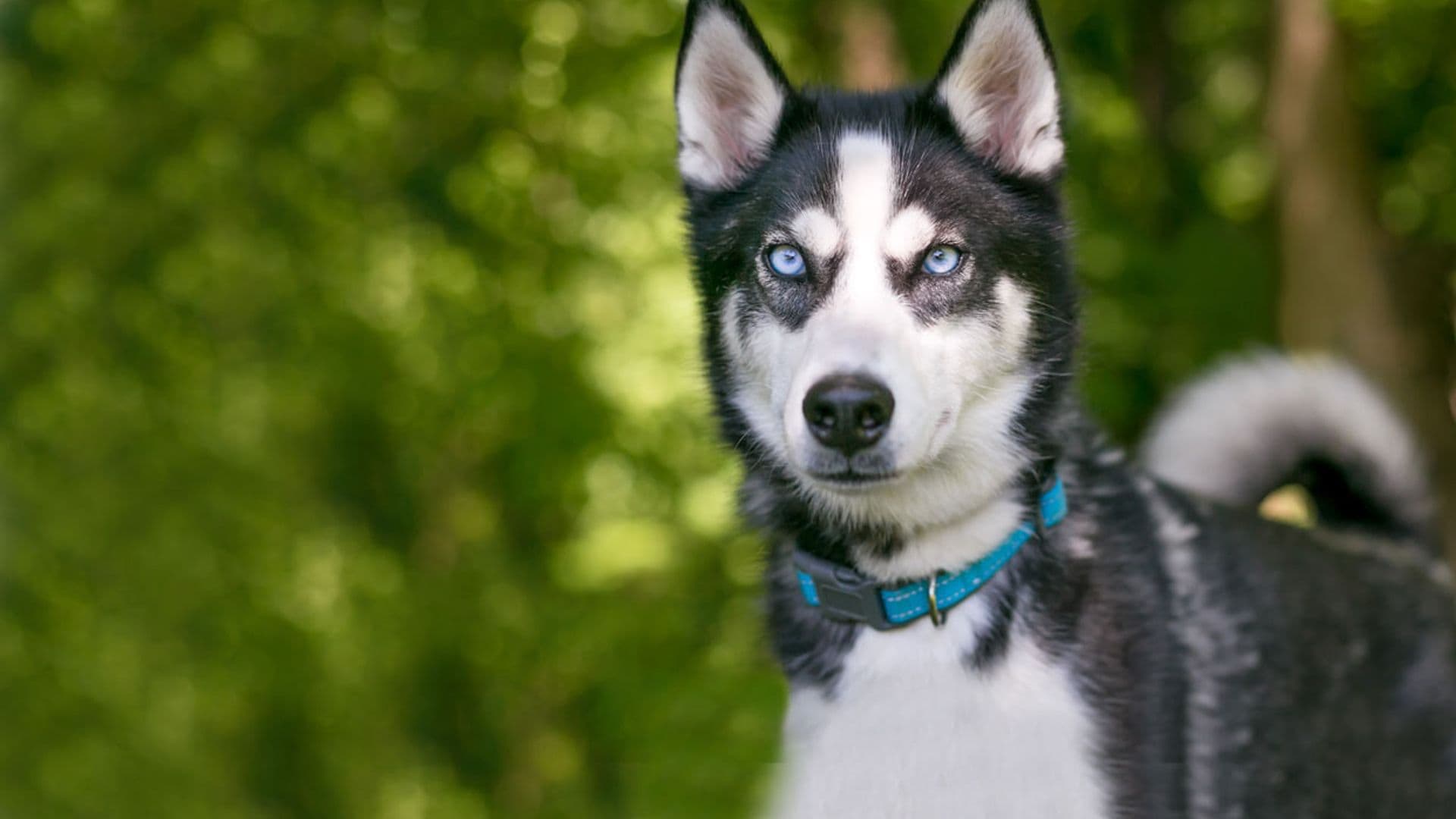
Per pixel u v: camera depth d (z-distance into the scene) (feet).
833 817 11.63
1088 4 33.47
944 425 11.50
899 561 11.82
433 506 34.73
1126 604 11.90
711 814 24.06
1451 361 33.81
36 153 31.30
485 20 30.27
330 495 34.86
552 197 30.42
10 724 33.37
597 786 33.63
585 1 29.86
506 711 34.19
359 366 32.42
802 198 12.01
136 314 32.40
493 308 30.55
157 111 31.12
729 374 12.55
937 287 11.71
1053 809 11.23
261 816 35.40
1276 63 28.37
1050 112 12.34
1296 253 28.14
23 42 31.55
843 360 10.96
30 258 32.04
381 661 33.47
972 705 11.47
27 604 33.19
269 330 32.17
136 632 33.06
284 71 31.17
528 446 29.73
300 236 31.73
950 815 11.41
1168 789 11.54
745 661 26.02
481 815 34.81
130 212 31.55
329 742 35.81
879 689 11.71
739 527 13.03
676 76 13.05
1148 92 35.22
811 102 12.79
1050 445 12.10
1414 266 33.37
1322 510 15.25
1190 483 15.08
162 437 32.55
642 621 28.22
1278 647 12.67
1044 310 12.25
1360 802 12.98
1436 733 13.46
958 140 12.34
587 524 28.76
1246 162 34.22
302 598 32.78
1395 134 34.53
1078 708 11.43
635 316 27.96
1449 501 26.68
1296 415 14.78
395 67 30.89
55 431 32.55
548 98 30.07
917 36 29.50
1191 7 34.83
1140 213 33.37
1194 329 30.91
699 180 13.01
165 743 33.53
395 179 31.73
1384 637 13.43
